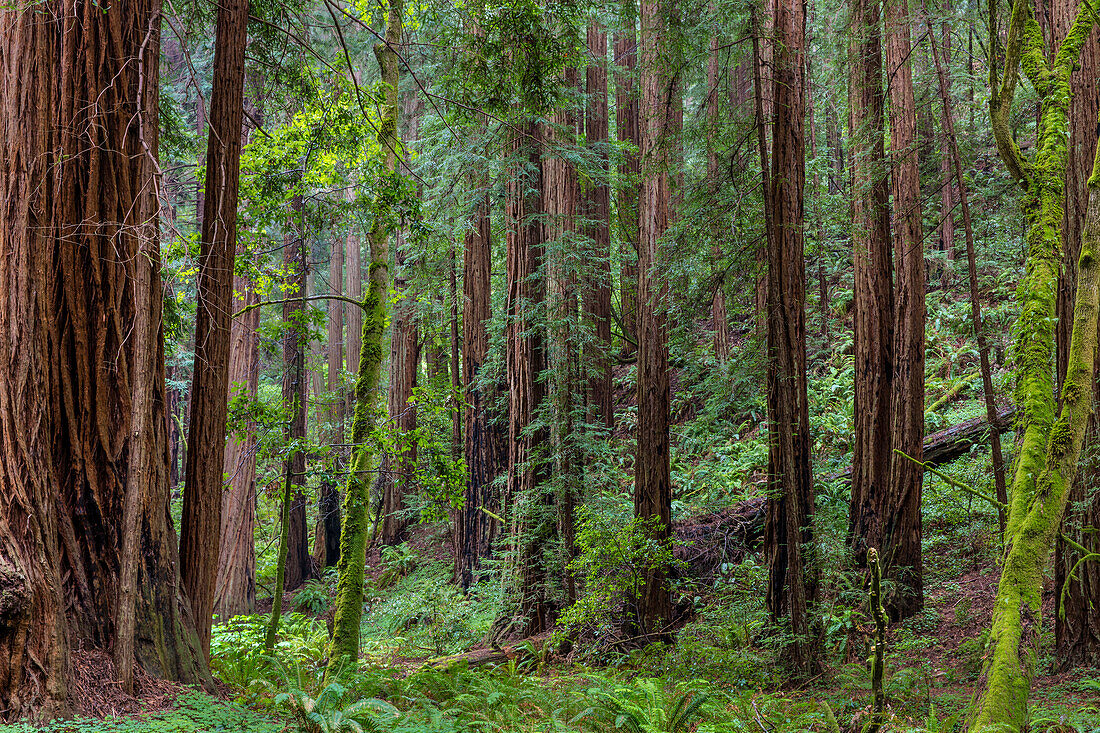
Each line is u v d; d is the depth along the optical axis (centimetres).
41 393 512
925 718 611
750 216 876
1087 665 674
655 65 939
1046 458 330
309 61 1023
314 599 1595
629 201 1698
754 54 851
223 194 691
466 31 1002
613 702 661
